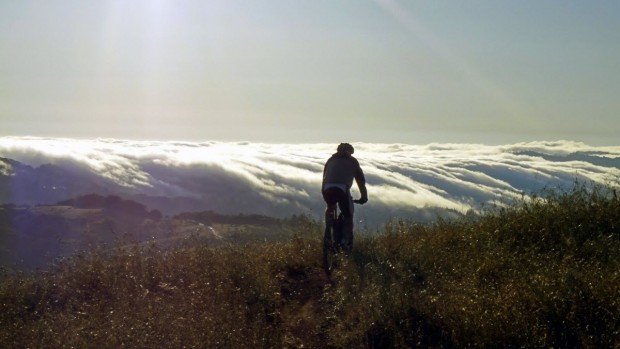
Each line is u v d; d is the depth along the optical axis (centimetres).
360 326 802
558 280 808
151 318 854
